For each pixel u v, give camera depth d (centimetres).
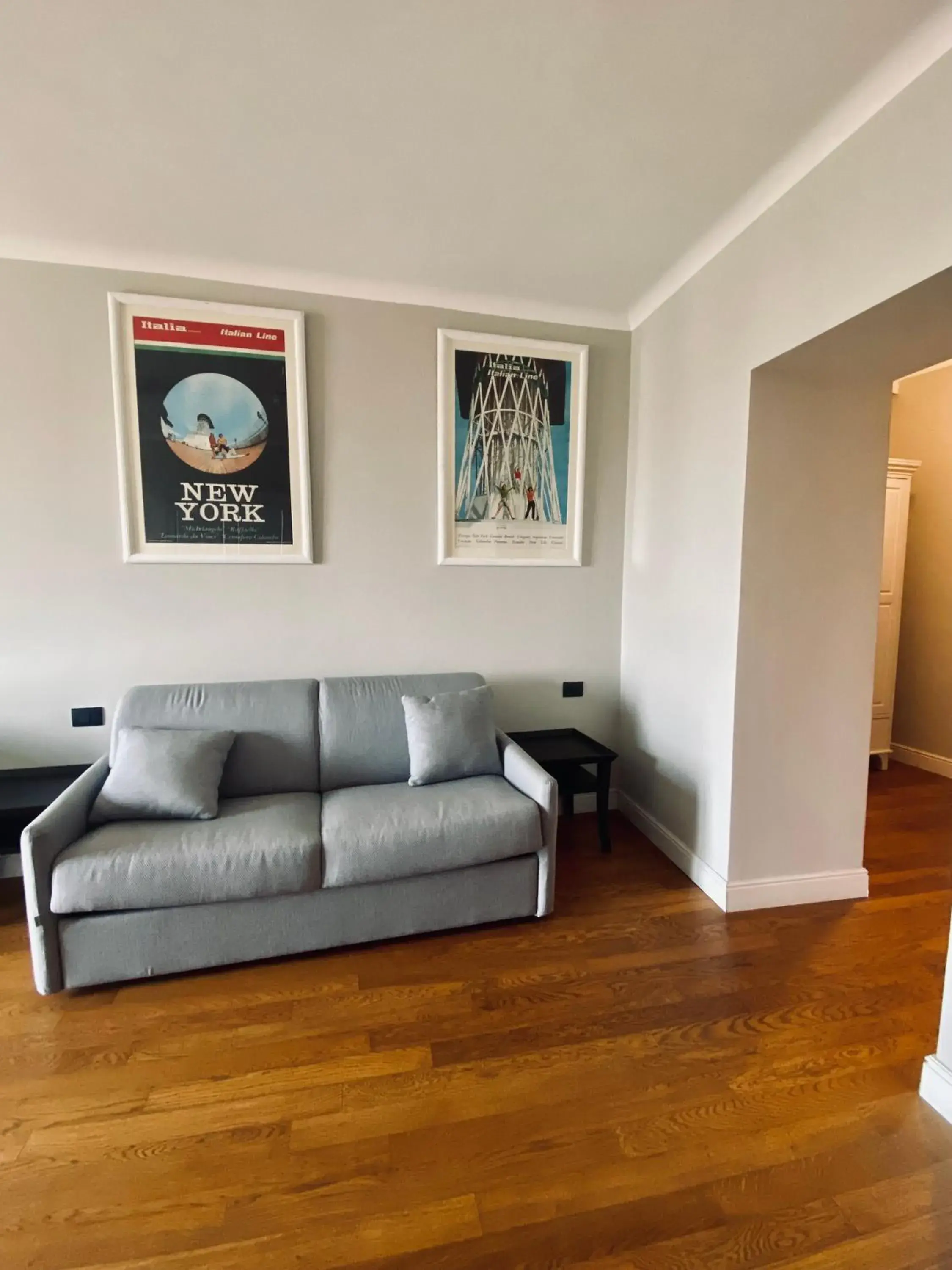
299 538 267
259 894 187
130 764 210
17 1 131
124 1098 146
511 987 187
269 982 188
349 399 268
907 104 147
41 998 181
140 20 136
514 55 145
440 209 209
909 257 149
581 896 239
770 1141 136
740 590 216
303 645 275
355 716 251
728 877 229
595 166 185
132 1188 125
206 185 196
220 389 253
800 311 184
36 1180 126
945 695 386
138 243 232
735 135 171
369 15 134
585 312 287
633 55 144
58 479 244
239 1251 113
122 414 244
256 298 254
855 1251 114
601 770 271
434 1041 165
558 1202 122
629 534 304
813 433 217
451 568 287
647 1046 163
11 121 167
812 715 230
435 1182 126
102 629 254
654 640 280
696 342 241
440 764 238
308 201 205
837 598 227
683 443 252
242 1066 156
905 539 388
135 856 180
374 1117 141
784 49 142
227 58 146
